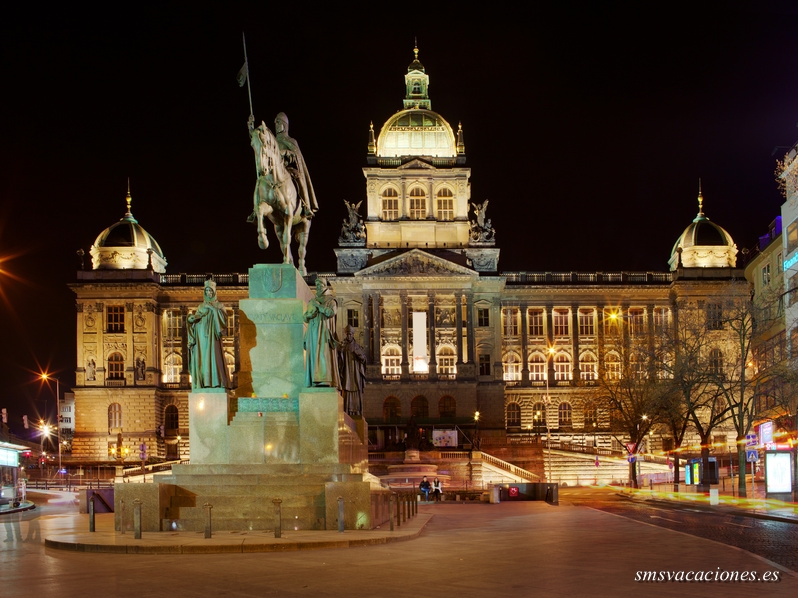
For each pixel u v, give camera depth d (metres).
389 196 140.75
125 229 140.12
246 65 39.56
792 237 74.12
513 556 26.98
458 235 139.38
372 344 133.75
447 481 102.12
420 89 149.75
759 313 69.88
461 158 141.62
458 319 133.75
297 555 26.75
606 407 114.50
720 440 130.75
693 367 78.25
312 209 43.84
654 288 140.75
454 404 133.38
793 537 35.59
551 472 113.12
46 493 82.69
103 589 20.92
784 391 70.25
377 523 35.66
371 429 130.50
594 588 21.08
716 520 46.31
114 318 137.38
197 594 20.22
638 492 83.06
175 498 33.09
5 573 23.53
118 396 135.38
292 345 36.88
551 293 141.12
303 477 33.91
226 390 36.06
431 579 22.31
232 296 138.88
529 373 140.62
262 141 38.50
